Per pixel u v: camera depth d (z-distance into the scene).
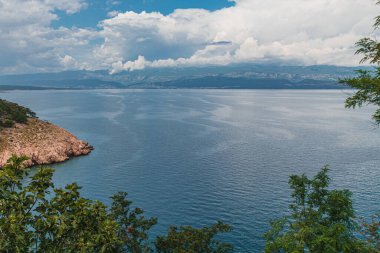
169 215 72.75
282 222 21.38
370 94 19.52
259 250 57.81
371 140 153.50
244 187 89.88
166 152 133.25
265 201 79.62
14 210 19.56
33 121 152.38
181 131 183.62
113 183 96.19
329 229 17.95
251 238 61.84
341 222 19.58
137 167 112.62
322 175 21.39
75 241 20.06
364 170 103.38
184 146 143.88
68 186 21.88
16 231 18.27
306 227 18.48
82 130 189.75
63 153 129.50
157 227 66.88
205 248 37.19
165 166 112.81
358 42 19.86
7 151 122.56
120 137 167.62
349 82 19.58
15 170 20.58
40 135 138.88
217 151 133.38
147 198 83.44
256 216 71.25
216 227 40.31
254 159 119.62
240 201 79.94
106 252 20.20
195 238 36.72
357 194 81.19
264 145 143.88
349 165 109.75
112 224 20.88
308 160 117.38
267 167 109.06
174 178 99.31
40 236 20.41
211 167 110.25
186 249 35.50
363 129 187.50
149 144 149.62
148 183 95.25
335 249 17.16
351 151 130.75
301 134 171.25
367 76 19.31
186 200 81.50
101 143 153.88
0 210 19.33
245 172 103.75
